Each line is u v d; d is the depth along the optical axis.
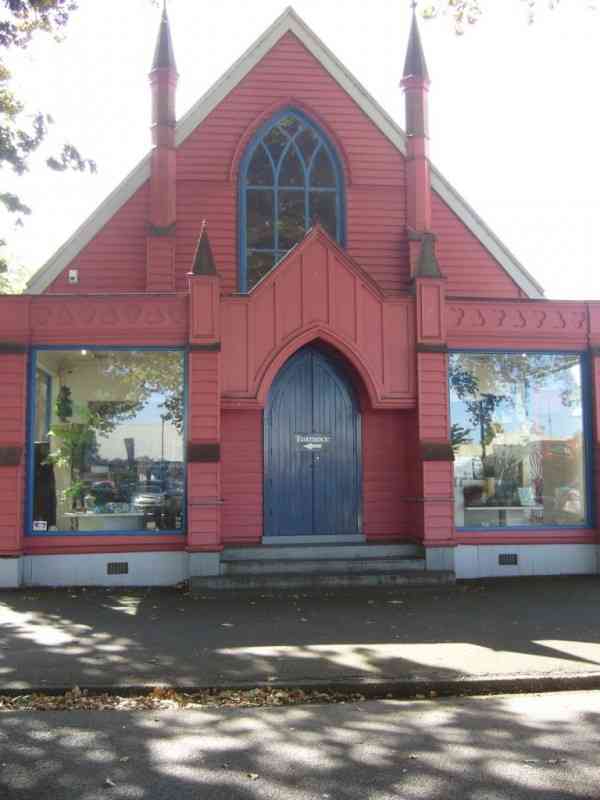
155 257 15.00
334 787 5.11
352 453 14.38
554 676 7.60
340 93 16.12
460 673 7.68
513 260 16.34
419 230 15.77
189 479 12.70
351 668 7.86
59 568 12.86
